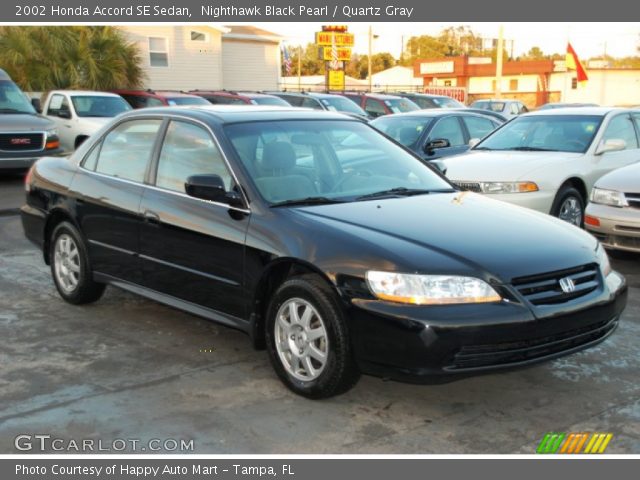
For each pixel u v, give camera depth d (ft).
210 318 15.93
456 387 14.83
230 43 103.30
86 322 18.76
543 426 13.15
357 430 12.95
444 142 35.58
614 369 15.85
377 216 14.67
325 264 13.43
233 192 15.43
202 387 14.73
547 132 31.27
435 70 202.39
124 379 15.11
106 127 19.48
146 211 17.04
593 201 24.97
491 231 14.33
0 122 42.93
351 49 119.55
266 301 15.02
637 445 12.48
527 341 12.85
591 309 13.64
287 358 14.35
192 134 16.94
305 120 17.75
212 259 15.53
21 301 20.52
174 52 93.45
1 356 16.35
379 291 12.79
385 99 72.69
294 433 12.83
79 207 19.08
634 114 32.32
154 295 17.34
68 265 19.95
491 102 103.30
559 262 13.65
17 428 12.95
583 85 160.56
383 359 12.81
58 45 71.56
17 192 41.24
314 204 15.30
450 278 12.70
